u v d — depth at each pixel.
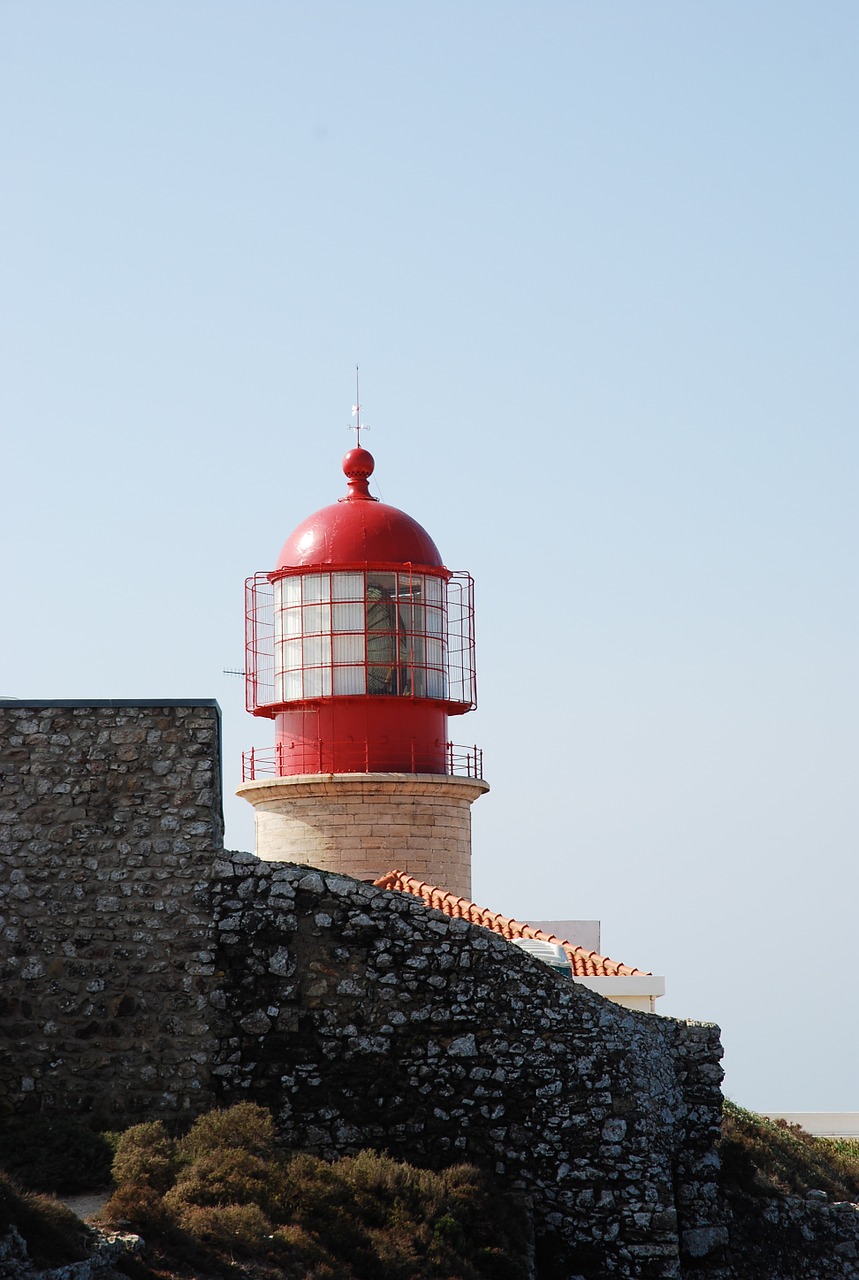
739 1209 50.94
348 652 78.12
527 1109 46.09
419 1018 46.56
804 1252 51.62
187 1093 46.00
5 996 46.44
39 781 47.47
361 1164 43.62
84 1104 45.88
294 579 79.56
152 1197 38.41
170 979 46.62
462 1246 42.69
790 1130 78.75
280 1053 46.38
